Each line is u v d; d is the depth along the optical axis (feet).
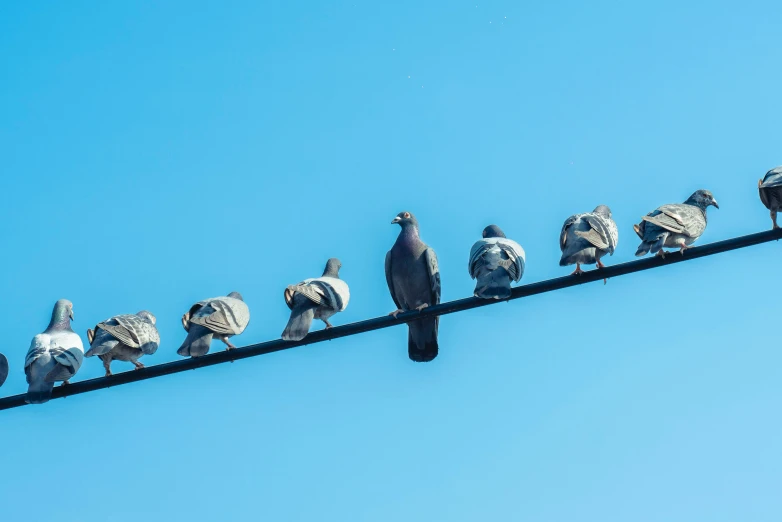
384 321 42.83
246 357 42.52
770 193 48.70
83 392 43.86
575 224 48.26
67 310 51.21
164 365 42.50
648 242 46.80
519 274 46.57
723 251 40.96
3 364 52.13
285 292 48.29
